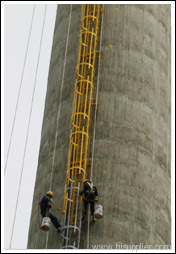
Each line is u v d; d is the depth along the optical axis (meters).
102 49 31.22
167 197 29.22
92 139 28.56
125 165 28.14
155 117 30.44
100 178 27.62
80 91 29.62
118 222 26.77
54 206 27.53
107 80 30.23
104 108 29.42
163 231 27.92
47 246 26.73
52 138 30.02
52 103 31.45
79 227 26.14
